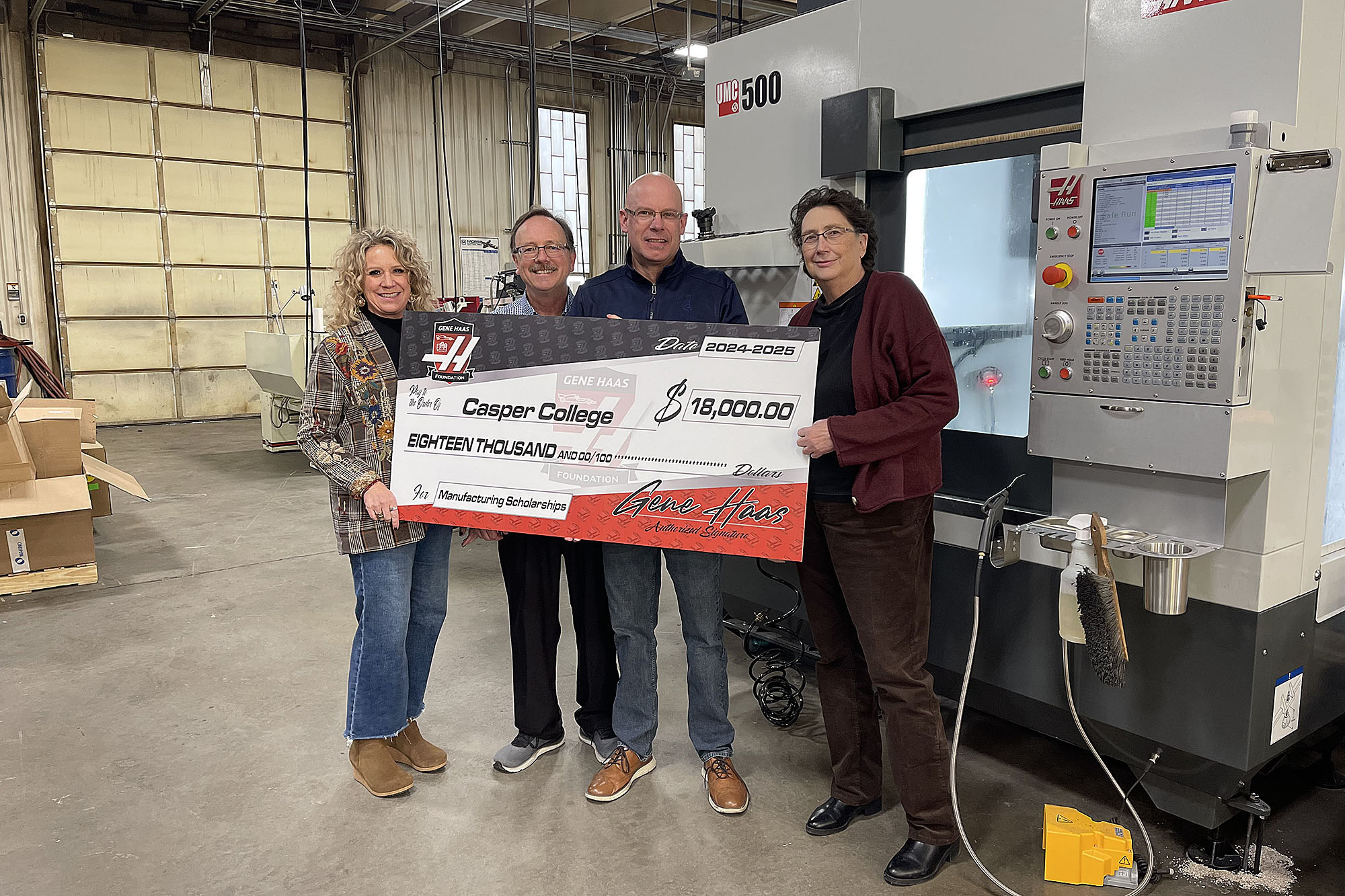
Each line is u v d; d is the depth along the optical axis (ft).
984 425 7.54
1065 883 5.97
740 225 9.22
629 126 37.40
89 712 8.70
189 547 14.82
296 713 8.68
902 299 5.68
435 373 6.54
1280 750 6.10
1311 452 5.95
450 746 8.02
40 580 12.40
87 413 15.38
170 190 28.94
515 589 7.35
